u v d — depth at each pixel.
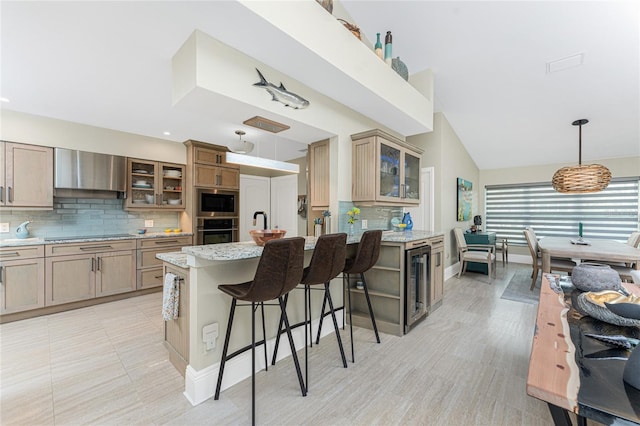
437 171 4.80
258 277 1.50
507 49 3.23
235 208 4.93
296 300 2.41
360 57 2.42
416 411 1.63
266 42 1.84
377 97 2.68
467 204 6.00
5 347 2.40
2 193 3.02
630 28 2.71
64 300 3.21
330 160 2.95
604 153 5.26
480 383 1.91
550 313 1.15
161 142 4.28
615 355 0.80
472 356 2.27
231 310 1.77
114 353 2.31
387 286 2.83
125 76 2.38
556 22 2.79
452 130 5.21
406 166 3.53
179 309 1.99
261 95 2.10
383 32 3.24
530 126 4.77
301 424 1.53
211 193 4.61
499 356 2.27
